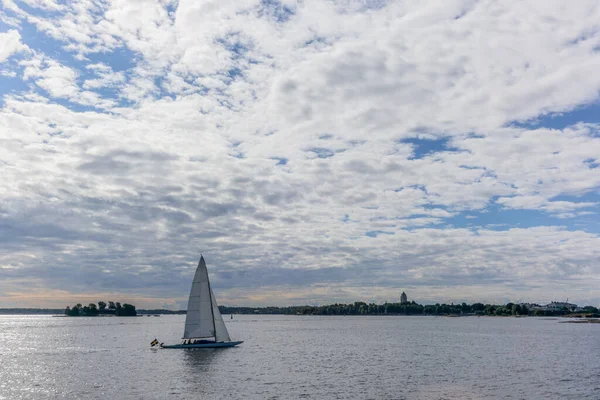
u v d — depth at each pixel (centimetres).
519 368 9569
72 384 7919
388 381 8056
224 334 13012
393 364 10212
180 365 10038
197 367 9725
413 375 8675
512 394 7062
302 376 8594
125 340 18062
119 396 7006
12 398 6944
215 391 7312
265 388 7506
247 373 8950
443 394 7050
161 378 8431
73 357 11838
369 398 6800
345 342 16512
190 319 12669
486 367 9712
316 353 12438
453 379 8262
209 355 11662
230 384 7844
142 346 14975
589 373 8931
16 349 14275
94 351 13375
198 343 12825
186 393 7181
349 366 9900
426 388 7462
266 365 10025
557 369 9431
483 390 7331
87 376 8694
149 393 7194
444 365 10031
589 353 12431
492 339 17688
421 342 16325
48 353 12938
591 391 7294
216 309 12925
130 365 10119
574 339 17562
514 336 19462
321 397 6856
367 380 8169
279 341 17100
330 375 8700
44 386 7762
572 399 6769
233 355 11681
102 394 7138
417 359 11138
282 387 7575
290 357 11488
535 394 7062
